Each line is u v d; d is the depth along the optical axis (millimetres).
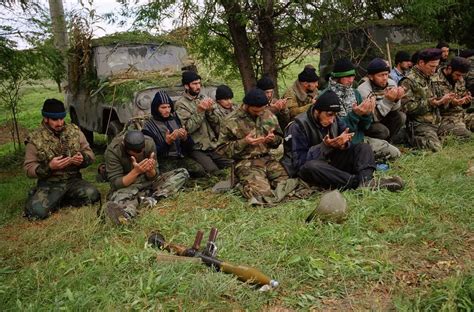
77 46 8961
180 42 9156
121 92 7672
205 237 4242
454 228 4055
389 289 3289
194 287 3281
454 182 4852
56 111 5590
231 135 5418
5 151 10469
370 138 6078
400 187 4844
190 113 6535
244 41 9289
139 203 5301
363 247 3826
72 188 5793
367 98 5691
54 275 3770
